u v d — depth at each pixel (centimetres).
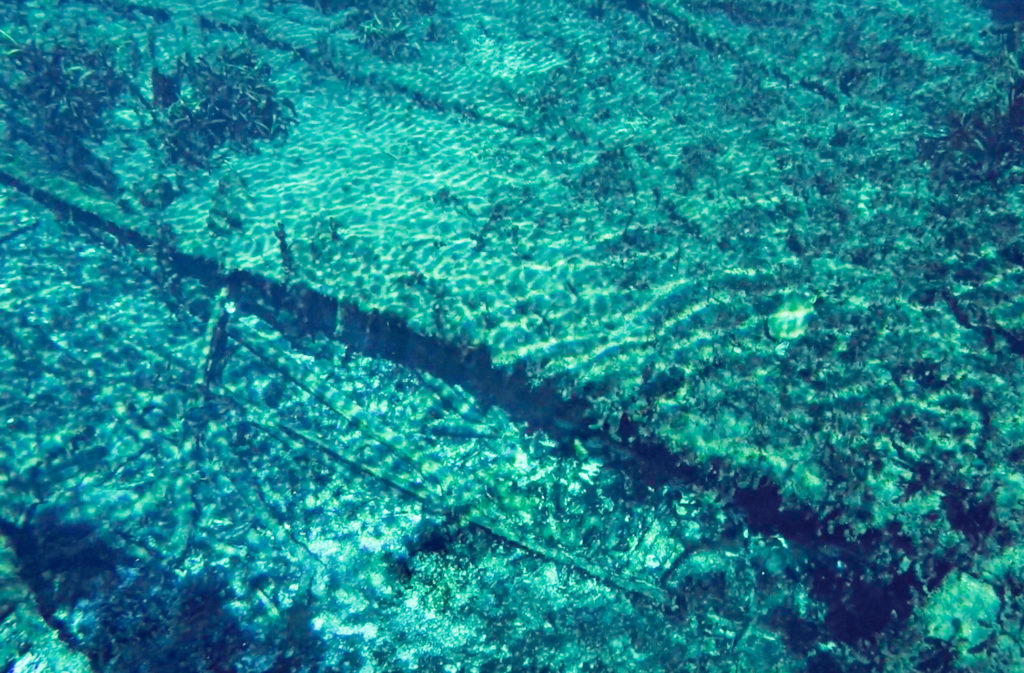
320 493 302
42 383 330
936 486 240
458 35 489
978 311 274
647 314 295
